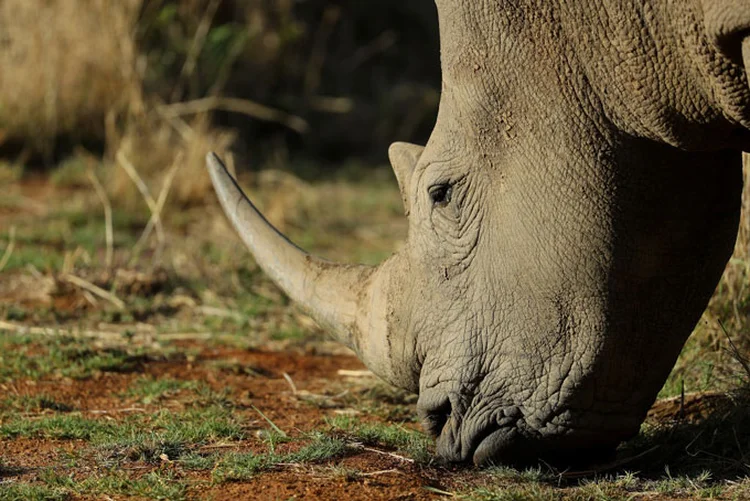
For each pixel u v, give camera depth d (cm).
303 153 2889
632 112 819
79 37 2455
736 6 743
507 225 838
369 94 3180
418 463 923
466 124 852
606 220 817
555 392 834
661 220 829
